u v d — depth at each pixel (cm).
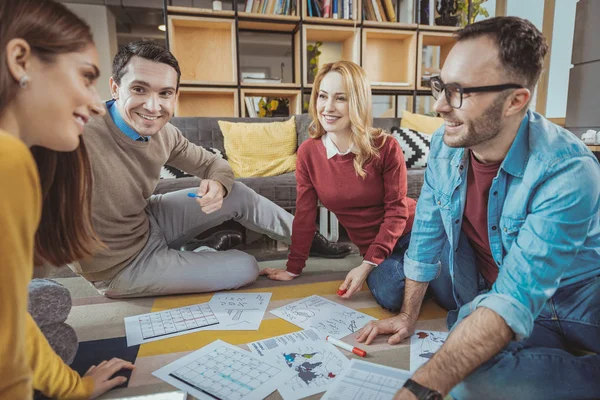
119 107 129
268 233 185
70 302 98
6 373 49
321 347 112
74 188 77
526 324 73
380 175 152
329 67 146
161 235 160
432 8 371
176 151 165
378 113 460
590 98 302
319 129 156
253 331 122
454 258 117
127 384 95
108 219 138
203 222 173
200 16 314
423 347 113
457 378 71
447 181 109
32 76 54
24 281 49
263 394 90
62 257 82
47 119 57
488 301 76
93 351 112
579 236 79
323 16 346
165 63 125
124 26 669
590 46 299
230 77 344
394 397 68
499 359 79
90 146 128
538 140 87
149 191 151
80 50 58
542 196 83
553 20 361
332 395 89
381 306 142
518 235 84
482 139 86
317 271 183
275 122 281
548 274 77
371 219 160
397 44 383
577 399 79
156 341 117
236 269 153
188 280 147
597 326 91
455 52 83
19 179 46
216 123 276
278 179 234
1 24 50
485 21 82
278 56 472
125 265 146
